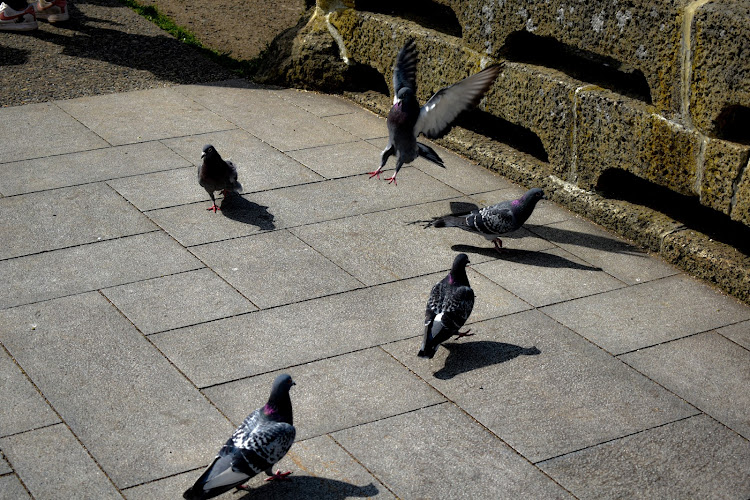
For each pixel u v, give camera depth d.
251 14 13.91
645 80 7.57
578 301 6.70
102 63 11.34
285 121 9.95
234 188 7.71
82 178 8.34
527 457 5.07
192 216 7.77
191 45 12.22
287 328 6.23
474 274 7.05
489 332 6.28
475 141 9.23
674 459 5.09
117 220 7.62
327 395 5.54
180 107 10.16
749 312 6.62
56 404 5.36
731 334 6.33
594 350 6.10
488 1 8.46
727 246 7.07
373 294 6.70
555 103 8.03
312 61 10.82
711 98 6.58
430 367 5.87
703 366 5.95
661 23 6.85
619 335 6.28
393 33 9.80
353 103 10.64
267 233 7.54
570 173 8.16
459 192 8.45
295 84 10.98
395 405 5.48
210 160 7.40
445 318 5.63
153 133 9.41
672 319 6.50
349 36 10.52
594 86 7.81
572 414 5.45
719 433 5.32
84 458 4.93
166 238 7.38
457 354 6.02
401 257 7.26
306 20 11.22
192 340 6.04
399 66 8.00
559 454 5.10
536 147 8.98
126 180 8.34
